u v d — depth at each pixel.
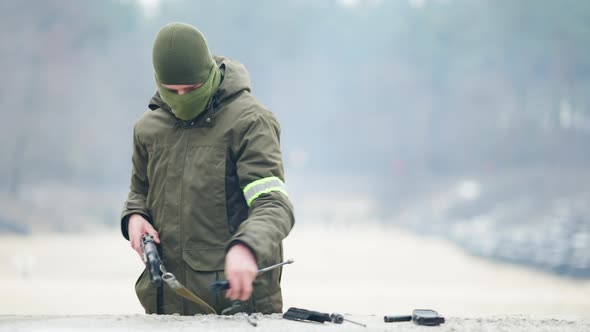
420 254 64.69
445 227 82.00
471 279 48.22
